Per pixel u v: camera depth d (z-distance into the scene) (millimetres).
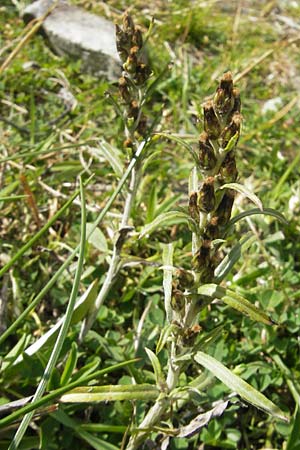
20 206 466
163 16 831
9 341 368
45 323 390
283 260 452
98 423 333
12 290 398
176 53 739
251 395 234
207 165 229
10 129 547
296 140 629
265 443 349
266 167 576
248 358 382
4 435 300
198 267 239
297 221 491
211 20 875
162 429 282
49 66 660
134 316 397
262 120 635
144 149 336
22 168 482
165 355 367
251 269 433
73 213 475
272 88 733
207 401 341
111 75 668
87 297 345
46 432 304
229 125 223
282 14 963
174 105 597
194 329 251
